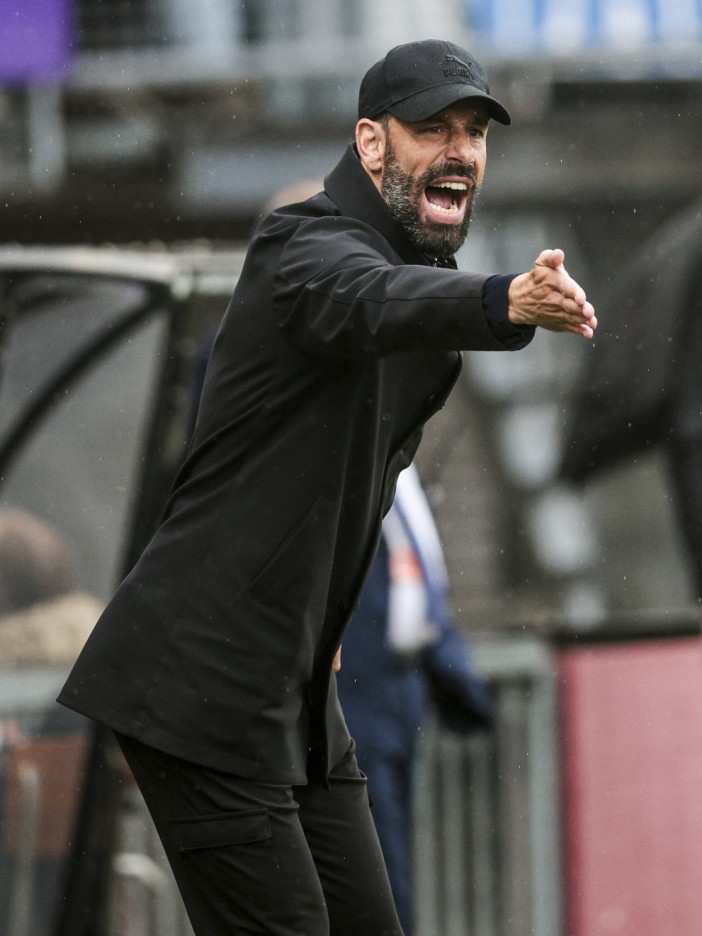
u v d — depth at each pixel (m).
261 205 33.41
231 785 11.12
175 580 11.15
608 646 22.00
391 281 9.97
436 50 11.20
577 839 21.61
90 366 20.30
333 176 11.41
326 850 11.95
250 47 32.75
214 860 11.20
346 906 11.97
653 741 21.91
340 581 11.48
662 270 26.66
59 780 19.16
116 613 11.28
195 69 32.38
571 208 36.22
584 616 25.78
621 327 27.17
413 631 17.53
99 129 32.56
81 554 20.23
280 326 10.68
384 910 12.05
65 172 32.41
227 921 11.33
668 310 26.14
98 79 32.09
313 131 33.94
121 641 11.20
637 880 21.72
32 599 19.67
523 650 21.77
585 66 33.81
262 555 11.00
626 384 27.05
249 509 11.02
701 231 26.44
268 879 11.14
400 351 10.02
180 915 19.47
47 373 20.48
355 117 33.91
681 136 35.44
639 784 21.84
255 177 33.50
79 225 32.62
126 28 32.34
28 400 20.52
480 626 24.19
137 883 19.33
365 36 33.12
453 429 29.78
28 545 19.80
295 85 33.78
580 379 30.03
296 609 11.05
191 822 11.22
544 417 34.97
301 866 11.24
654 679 21.98
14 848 18.91
